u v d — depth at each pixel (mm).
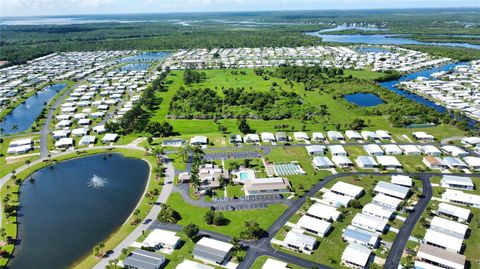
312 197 164375
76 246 137750
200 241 131875
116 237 139250
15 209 163500
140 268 120000
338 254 127312
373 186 172875
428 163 192375
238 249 129250
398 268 119312
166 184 178625
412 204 157000
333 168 192625
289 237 133000
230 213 152875
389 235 136750
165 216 149125
